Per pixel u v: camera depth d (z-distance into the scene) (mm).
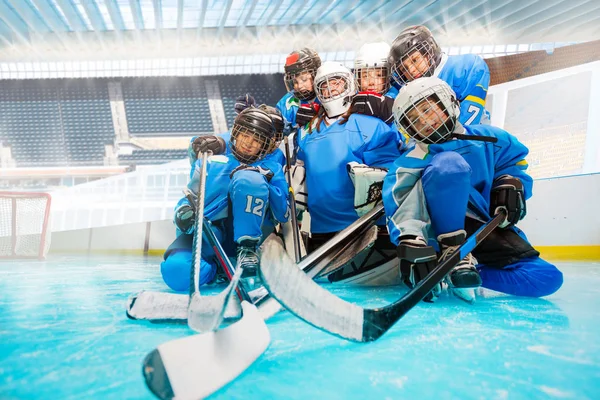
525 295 1800
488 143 1756
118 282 2537
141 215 9422
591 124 6973
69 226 9312
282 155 2488
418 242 1589
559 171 10016
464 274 1547
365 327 1111
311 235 2338
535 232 4035
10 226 5301
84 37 11219
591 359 983
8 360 997
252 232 2062
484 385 842
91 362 982
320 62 2439
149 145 22312
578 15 9305
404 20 9945
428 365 955
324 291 1123
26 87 22516
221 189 2293
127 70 14195
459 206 1596
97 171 20594
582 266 3322
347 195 2219
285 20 10789
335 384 855
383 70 2275
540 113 10531
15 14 10289
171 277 2070
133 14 9711
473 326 1293
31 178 20484
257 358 952
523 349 1059
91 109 22531
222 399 791
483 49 11000
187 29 11141
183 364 802
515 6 9148
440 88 1560
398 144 2252
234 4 9969
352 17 10367
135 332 1252
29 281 2598
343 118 2248
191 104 22656
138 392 820
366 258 2221
